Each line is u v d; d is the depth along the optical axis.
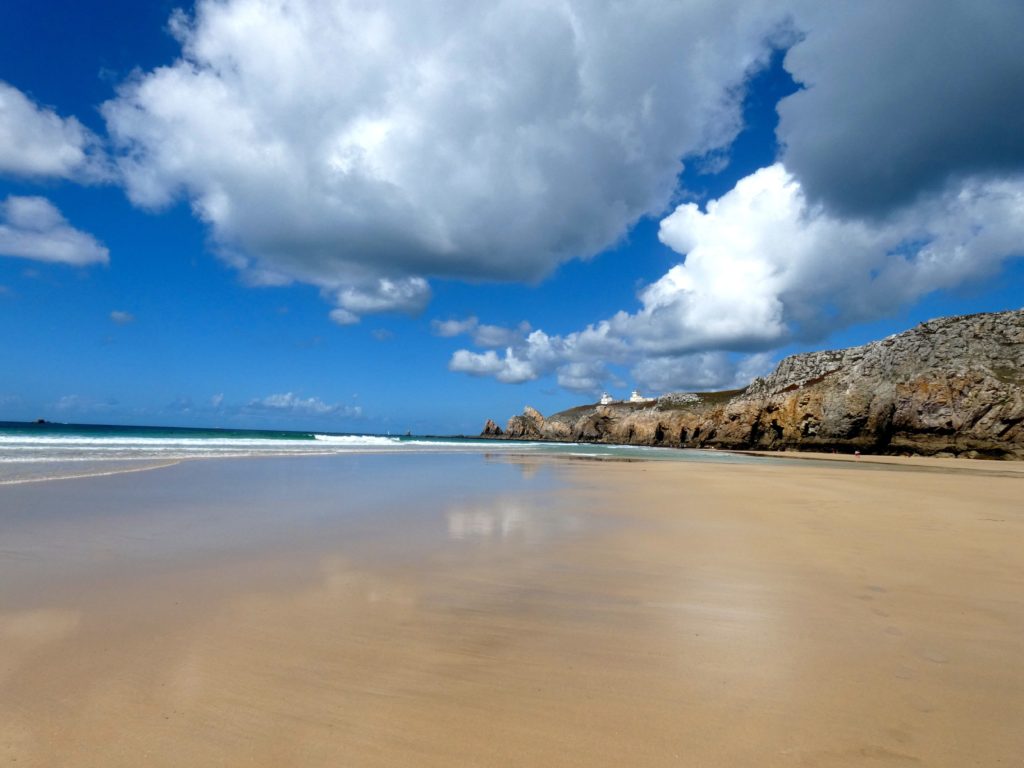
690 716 2.98
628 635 4.17
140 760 2.47
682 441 106.75
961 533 8.53
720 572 6.04
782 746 2.69
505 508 10.98
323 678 3.35
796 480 20.17
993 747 2.70
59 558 6.23
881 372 69.81
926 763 2.56
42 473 14.66
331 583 5.43
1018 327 64.81
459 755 2.58
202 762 2.47
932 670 3.60
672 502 12.43
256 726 2.79
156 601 4.78
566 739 2.73
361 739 2.70
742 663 3.68
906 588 5.46
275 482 14.66
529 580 5.65
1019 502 13.39
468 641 4.00
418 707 3.03
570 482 17.28
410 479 16.78
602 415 147.62
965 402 57.34
